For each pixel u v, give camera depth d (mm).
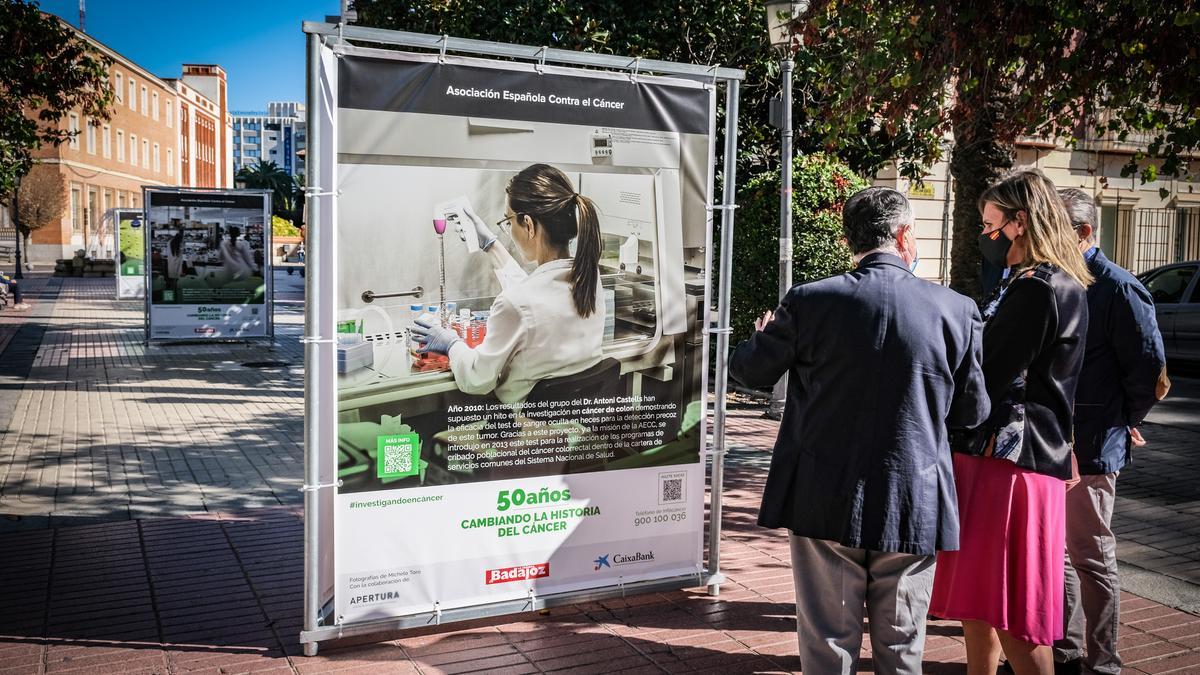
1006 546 2996
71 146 55812
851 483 2707
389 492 3756
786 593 4555
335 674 3582
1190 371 13719
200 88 93312
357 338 3633
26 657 3721
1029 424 3000
